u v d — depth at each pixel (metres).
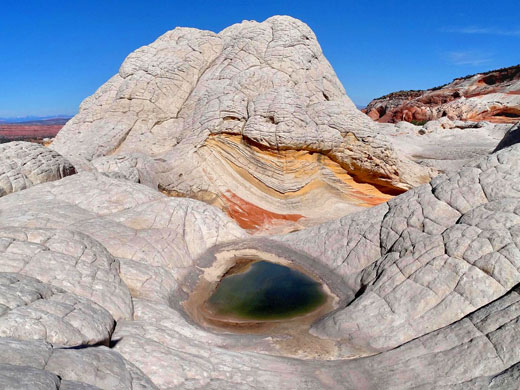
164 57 25.53
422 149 41.53
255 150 21.33
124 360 5.96
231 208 20.97
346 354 8.04
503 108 63.88
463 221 9.56
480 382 6.14
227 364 7.17
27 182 14.70
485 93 77.12
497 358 6.43
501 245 8.38
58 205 13.37
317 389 6.77
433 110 71.56
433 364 6.87
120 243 11.65
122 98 24.08
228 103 21.67
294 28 25.30
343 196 22.98
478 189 10.05
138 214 13.62
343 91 27.12
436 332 7.60
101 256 9.84
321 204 22.02
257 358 7.66
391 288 9.35
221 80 23.61
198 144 21.31
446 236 9.44
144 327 7.83
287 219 20.78
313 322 9.65
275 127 20.62
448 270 8.72
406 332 8.19
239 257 13.70
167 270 11.52
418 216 10.77
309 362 7.72
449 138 45.31
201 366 6.83
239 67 23.81
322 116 22.25
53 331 5.58
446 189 10.68
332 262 12.45
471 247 8.72
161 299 9.91
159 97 24.45
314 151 21.80
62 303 6.59
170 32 28.19
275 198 21.81
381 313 8.84
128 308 8.52
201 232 14.30
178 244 12.97
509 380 5.82
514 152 10.16
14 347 4.54
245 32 25.22
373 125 22.91
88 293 8.15
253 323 9.70
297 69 23.59
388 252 10.81
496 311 7.26
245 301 10.87
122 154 19.53
